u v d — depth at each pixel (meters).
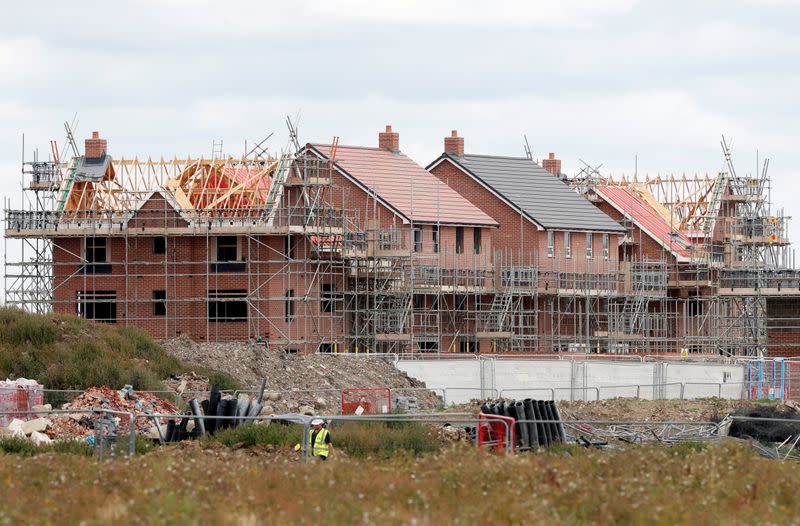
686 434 135.75
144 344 177.88
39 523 62.84
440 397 198.50
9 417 126.56
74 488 73.75
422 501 70.75
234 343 197.25
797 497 75.94
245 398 134.75
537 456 91.75
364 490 75.19
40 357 162.38
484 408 118.81
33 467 82.00
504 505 67.94
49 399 145.25
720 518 68.06
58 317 176.38
